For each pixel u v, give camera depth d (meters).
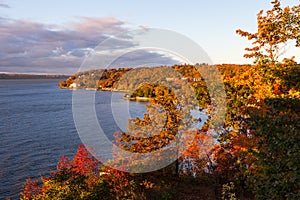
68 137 40.81
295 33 8.34
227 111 8.30
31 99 106.50
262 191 5.19
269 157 5.20
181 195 8.91
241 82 8.39
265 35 8.66
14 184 23.84
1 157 31.05
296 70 7.65
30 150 34.03
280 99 6.10
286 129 5.21
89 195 8.36
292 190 4.69
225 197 8.43
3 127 48.84
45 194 8.75
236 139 8.01
